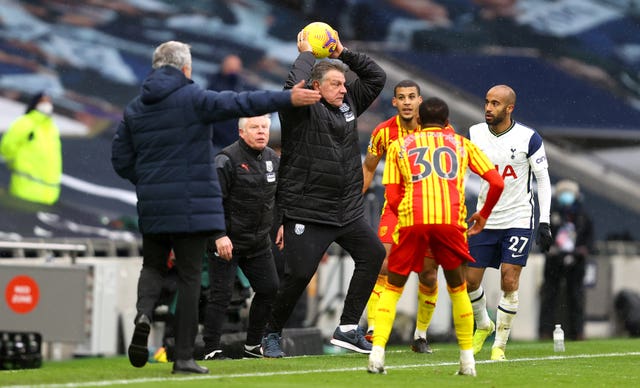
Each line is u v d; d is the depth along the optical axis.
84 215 53.72
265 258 29.00
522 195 28.44
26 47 63.00
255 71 69.81
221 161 28.03
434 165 21.33
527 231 28.38
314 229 27.22
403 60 75.06
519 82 77.06
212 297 29.23
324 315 44.53
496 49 78.25
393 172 21.81
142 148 20.80
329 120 26.95
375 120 68.25
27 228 51.16
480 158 21.58
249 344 29.45
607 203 73.31
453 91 75.06
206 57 68.94
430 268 29.41
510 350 33.03
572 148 75.56
